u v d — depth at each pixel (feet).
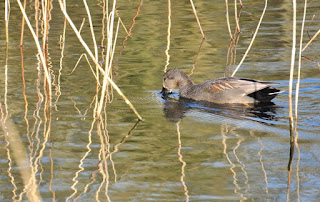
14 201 28.86
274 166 32.94
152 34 72.74
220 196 29.09
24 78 54.60
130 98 49.39
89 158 34.99
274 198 28.73
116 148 36.73
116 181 31.35
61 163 34.14
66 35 73.15
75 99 48.14
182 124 42.24
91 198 29.22
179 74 52.80
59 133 39.68
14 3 92.27
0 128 40.68
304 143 36.70
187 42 68.64
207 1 92.43
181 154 35.37
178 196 29.07
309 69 55.77
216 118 43.75
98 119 42.98
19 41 70.59
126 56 63.10
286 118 42.78
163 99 49.98
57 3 92.02
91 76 55.57
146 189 30.17
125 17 81.87
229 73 55.67
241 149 36.04
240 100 48.55
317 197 28.71
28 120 42.45
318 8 82.58
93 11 85.61
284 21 76.64
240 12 81.92
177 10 86.07
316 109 44.55
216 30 74.08
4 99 47.88
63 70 57.67
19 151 36.11
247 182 30.76
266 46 65.21
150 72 57.11
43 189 30.45
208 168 32.94
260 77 53.72
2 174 32.53
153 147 36.81
